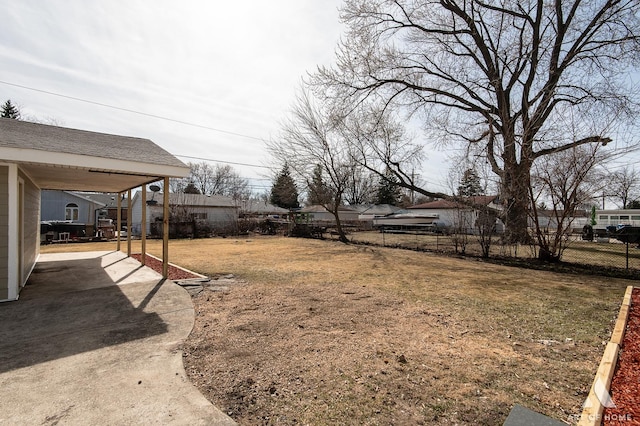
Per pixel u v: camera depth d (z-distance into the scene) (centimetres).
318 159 1712
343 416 211
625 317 386
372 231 2761
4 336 348
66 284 591
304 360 293
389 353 309
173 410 217
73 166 500
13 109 2475
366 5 1433
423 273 754
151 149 696
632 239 1617
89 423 202
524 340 347
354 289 579
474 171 1178
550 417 206
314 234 1972
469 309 463
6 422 202
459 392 240
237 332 362
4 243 476
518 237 1062
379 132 1644
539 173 912
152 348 319
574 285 641
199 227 2034
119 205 1126
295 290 565
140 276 664
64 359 294
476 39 1380
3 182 471
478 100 1420
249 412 216
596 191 857
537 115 1070
